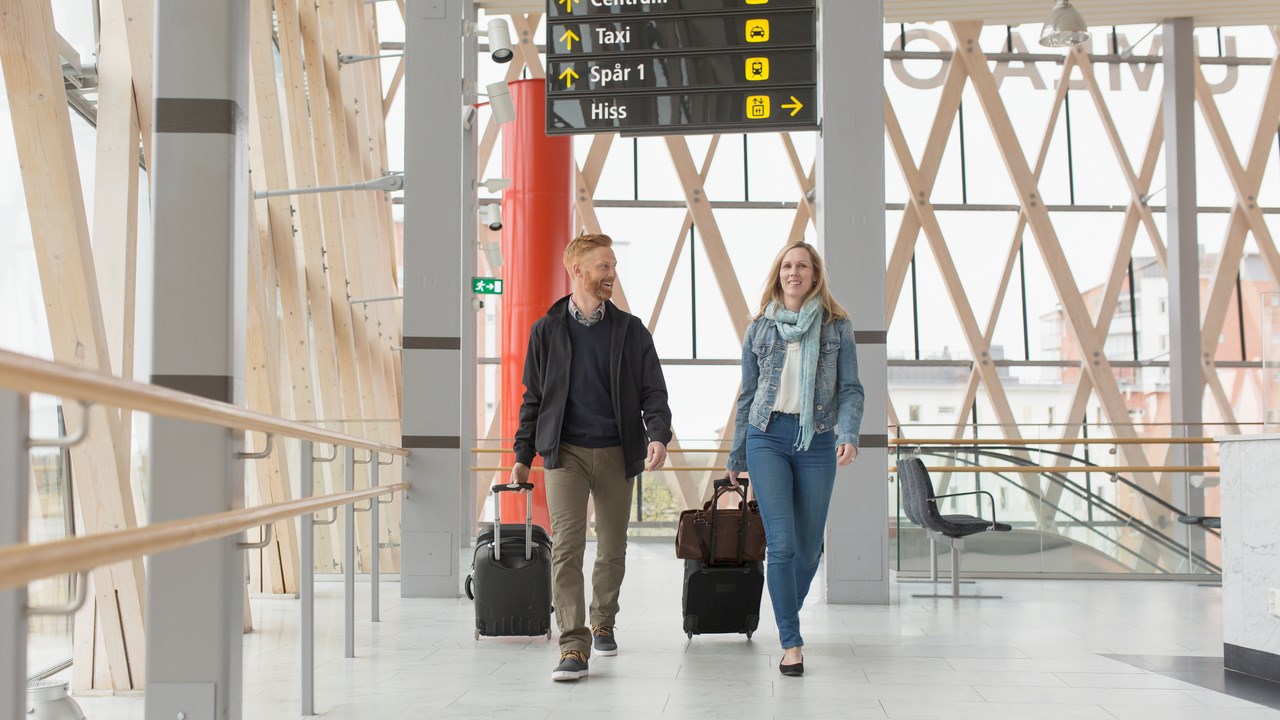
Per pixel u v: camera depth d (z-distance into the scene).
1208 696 3.61
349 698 3.58
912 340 16.50
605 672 4.04
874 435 5.99
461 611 5.84
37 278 4.73
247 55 2.98
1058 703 3.49
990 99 16.64
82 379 1.60
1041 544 7.75
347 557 4.37
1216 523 7.09
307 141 9.19
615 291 16.31
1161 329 16.52
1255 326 16.62
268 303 7.97
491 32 7.07
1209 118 16.80
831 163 6.00
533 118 11.66
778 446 4.11
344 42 11.09
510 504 10.82
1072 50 16.92
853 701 3.51
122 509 4.19
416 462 6.40
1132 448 7.91
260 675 4.01
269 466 6.96
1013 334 16.64
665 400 4.15
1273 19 14.12
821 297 4.24
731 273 16.23
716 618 4.70
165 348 2.81
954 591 6.53
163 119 2.85
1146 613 5.83
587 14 6.07
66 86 5.19
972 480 7.77
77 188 4.09
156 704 2.68
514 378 11.46
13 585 1.37
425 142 6.43
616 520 4.23
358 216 11.30
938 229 16.44
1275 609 3.87
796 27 5.96
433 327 6.39
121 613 4.06
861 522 6.01
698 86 5.98
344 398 10.15
